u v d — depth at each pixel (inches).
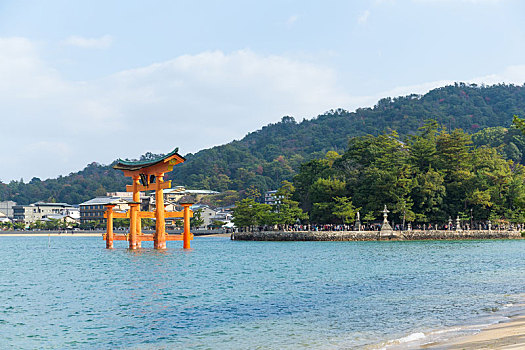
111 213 4288.9
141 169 3804.1
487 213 6097.4
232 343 1105.4
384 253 3713.1
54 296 1759.4
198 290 1866.4
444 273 2383.1
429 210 5935.0
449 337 1036.5
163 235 3951.8
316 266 2753.4
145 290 1877.5
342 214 5639.8
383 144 6929.1
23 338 1190.9
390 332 1156.5
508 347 895.1
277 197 6505.9
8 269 2785.4
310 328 1227.2
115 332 1230.9
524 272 2393.0
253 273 2421.3
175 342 1128.8
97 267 2807.6
